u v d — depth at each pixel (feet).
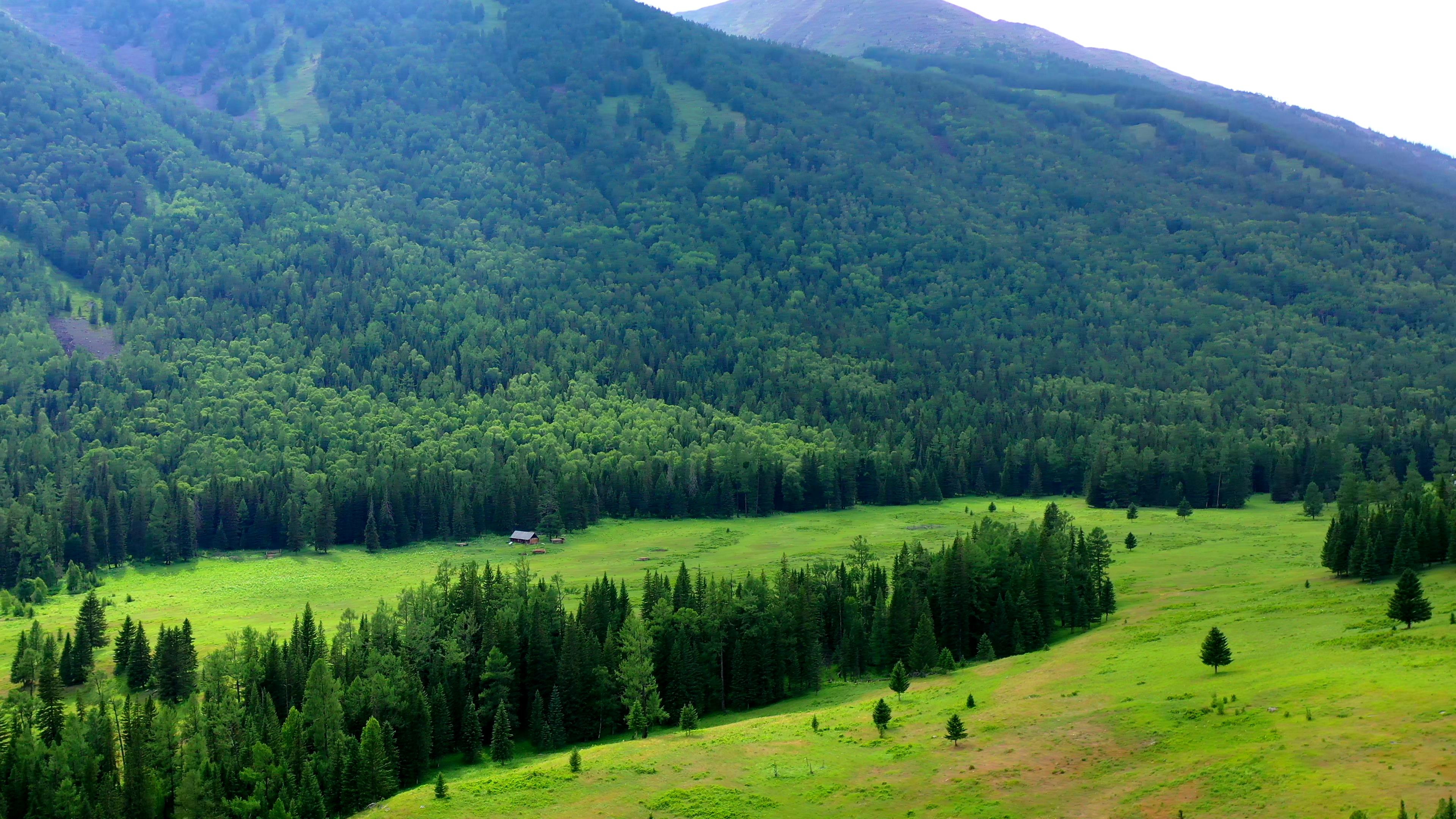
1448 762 236.22
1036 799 270.67
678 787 311.06
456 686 407.64
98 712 378.12
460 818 308.81
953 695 377.91
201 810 330.95
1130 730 299.58
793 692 439.63
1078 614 465.06
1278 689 301.02
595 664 414.62
